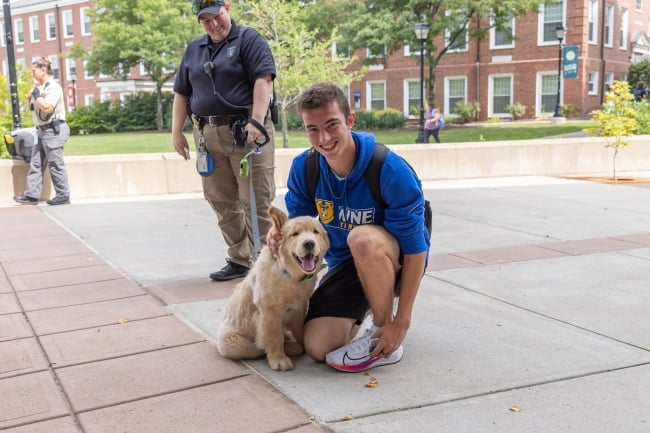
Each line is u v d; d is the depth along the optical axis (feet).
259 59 15.56
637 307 14.67
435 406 9.62
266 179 16.43
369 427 8.95
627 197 32.86
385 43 86.07
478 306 14.88
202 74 15.83
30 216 28.32
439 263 19.25
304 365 11.35
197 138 16.48
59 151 31.24
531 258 19.77
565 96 102.17
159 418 9.34
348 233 11.13
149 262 19.63
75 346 12.41
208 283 17.13
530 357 11.61
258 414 9.41
